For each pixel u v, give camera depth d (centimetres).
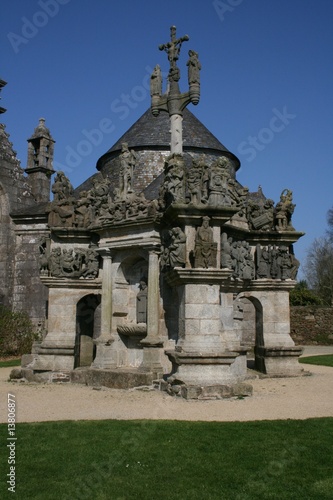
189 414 1011
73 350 1609
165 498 588
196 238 1259
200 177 1319
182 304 1268
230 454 737
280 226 1750
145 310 1493
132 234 1473
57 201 1695
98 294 1653
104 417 1000
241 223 1689
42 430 877
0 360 2572
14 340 2739
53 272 1642
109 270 1539
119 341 1523
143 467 686
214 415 1002
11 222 2967
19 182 3073
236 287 1597
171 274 1304
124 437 820
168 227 1398
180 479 645
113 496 593
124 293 1549
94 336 2002
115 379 1380
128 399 1196
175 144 1445
